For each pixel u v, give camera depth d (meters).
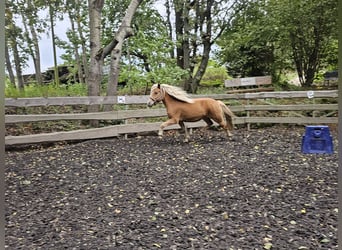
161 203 3.35
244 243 2.48
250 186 3.79
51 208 3.29
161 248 2.44
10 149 5.99
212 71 14.13
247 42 11.12
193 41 11.70
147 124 7.25
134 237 2.63
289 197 3.41
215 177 4.16
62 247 2.48
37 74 12.30
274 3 10.37
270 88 10.33
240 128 8.39
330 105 7.95
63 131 6.76
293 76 12.62
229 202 3.33
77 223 2.92
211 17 11.62
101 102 6.84
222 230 2.71
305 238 2.54
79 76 12.46
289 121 8.21
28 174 4.43
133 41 10.43
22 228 2.83
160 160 5.05
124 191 3.74
